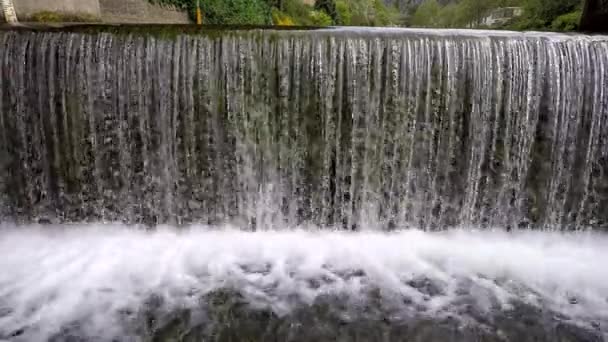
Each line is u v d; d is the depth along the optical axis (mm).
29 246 6531
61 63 6285
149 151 6617
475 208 6918
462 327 5270
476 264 6387
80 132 6516
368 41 6324
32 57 6273
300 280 5988
